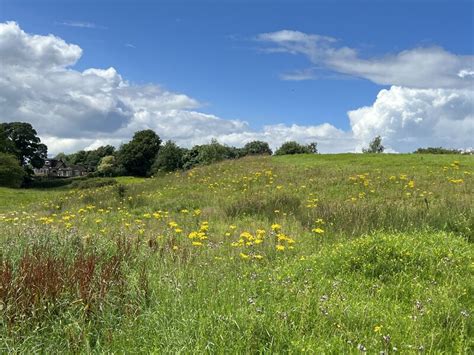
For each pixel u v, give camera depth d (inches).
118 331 183.0
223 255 329.4
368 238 315.0
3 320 182.9
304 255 327.6
